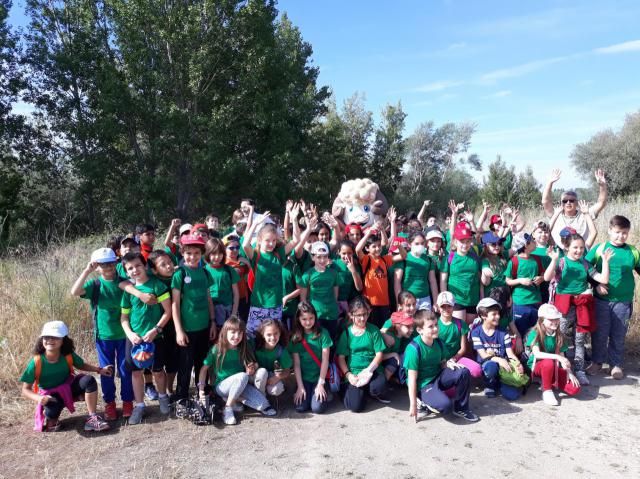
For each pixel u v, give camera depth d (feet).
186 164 71.97
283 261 18.81
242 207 26.89
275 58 73.92
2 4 65.26
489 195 92.73
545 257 19.69
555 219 23.20
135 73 66.08
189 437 14.61
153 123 68.54
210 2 65.26
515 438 14.37
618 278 18.49
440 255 20.67
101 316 15.78
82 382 15.03
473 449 13.78
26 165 69.92
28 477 12.57
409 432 14.85
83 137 67.15
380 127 123.54
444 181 147.43
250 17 68.39
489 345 17.75
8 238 44.73
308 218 22.18
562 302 18.84
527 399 17.17
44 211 68.64
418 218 29.43
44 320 21.04
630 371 19.26
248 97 71.00
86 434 14.83
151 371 16.19
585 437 14.35
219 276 17.35
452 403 15.76
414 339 15.97
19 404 16.56
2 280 26.23
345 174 120.26
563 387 16.98
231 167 67.36
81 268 25.82
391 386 18.49
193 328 16.12
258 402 16.03
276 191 73.97
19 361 18.49
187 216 73.00
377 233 20.90
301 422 15.65
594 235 21.68
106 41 69.67
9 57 65.82
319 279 17.99
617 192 85.35
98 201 72.18
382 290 19.53
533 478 12.34
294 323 16.75
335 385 16.52
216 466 12.98
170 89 69.21
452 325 17.48
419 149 150.00
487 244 19.63
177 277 15.90
